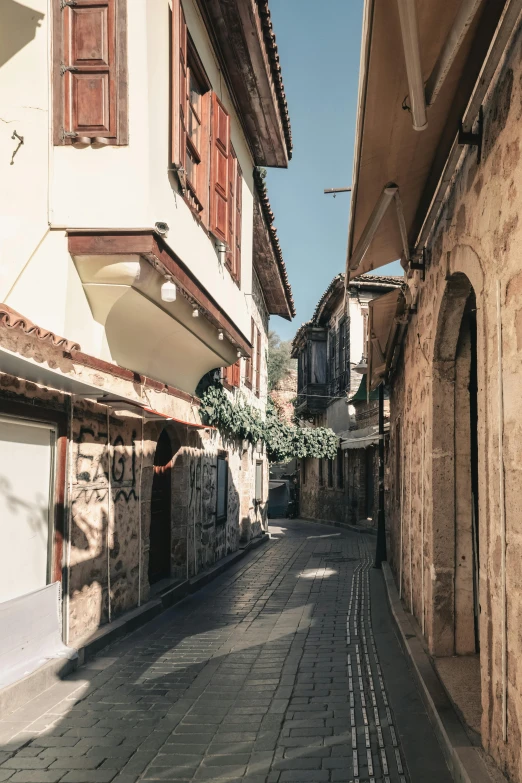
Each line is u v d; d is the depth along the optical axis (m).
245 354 11.55
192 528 11.05
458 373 5.95
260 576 12.48
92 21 6.52
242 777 3.89
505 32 3.24
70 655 6.00
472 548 5.82
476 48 3.75
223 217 9.05
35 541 5.91
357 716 4.86
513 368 3.22
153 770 4.00
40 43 6.57
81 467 6.69
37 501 5.96
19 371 4.98
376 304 8.79
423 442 6.61
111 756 4.21
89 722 4.79
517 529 3.16
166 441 10.47
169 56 6.89
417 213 6.29
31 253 6.44
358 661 6.38
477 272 3.96
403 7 2.89
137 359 8.41
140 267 6.51
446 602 5.79
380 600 9.68
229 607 9.34
